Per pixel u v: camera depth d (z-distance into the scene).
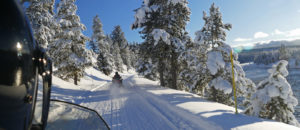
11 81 0.48
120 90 15.00
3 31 0.47
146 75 33.34
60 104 1.37
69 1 22.89
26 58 0.57
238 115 6.08
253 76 100.25
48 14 25.92
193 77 16.97
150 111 7.25
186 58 17.89
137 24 18.39
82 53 22.58
